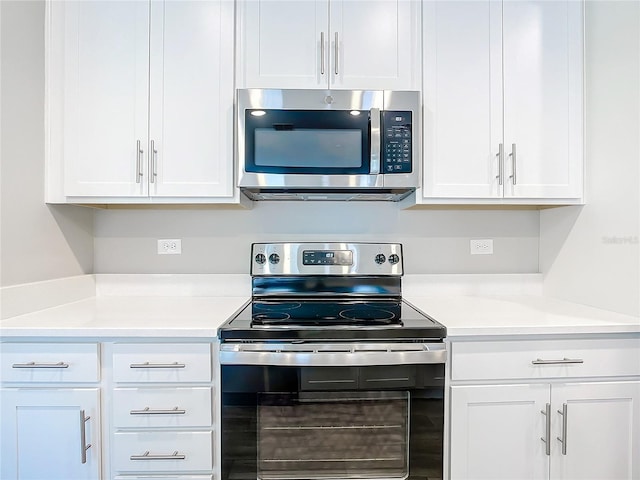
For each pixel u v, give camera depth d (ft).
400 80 5.43
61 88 5.30
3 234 4.61
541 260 6.63
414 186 5.23
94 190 5.30
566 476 4.47
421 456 4.33
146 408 4.27
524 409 4.43
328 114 5.19
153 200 5.38
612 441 4.49
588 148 5.48
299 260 6.01
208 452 4.30
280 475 4.28
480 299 6.17
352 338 4.24
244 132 5.15
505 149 5.46
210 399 4.29
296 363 4.17
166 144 5.33
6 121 4.66
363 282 6.11
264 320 4.62
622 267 4.92
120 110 5.30
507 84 5.46
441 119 5.43
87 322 4.47
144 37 5.31
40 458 4.26
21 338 4.24
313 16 5.38
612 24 5.03
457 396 4.38
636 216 4.72
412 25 5.44
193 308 5.38
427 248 6.59
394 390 4.30
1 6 4.59
